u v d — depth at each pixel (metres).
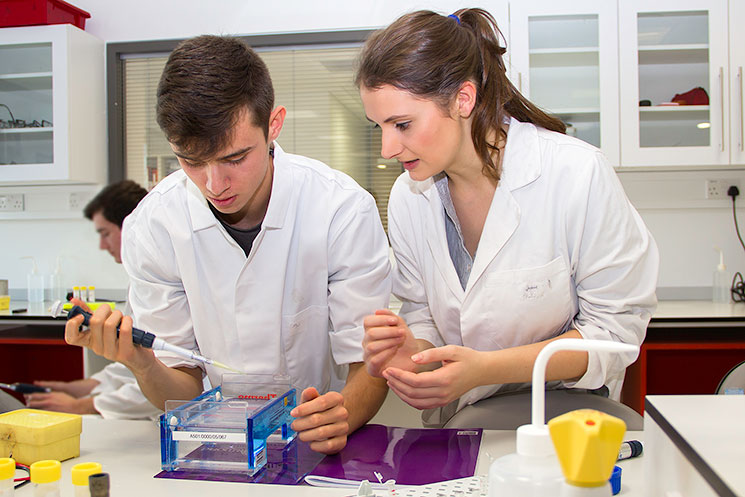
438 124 0.97
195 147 0.92
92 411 2.18
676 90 2.62
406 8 2.81
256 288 1.21
